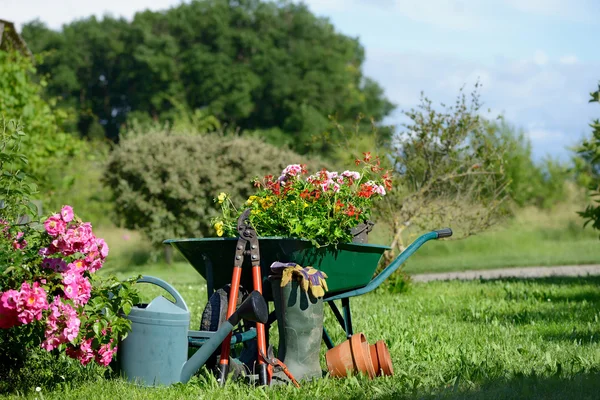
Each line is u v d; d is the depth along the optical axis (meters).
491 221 11.09
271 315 4.86
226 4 46.25
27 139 13.92
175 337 4.33
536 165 25.64
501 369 4.77
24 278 4.00
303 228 4.58
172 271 19.05
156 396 4.07
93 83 48.16
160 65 42.94
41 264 4.10
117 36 48.09
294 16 47.00
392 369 4.72
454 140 10.42
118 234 23.80
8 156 4.41
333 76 44.03
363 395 4.14
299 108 41.78
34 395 4.18
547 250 21.27
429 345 5.79
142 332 4.32
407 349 5.65
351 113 44.78
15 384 4.41
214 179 18.28
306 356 4.55
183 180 18.42
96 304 4.18
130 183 18.89
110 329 4.23
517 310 8.26
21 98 14.38
